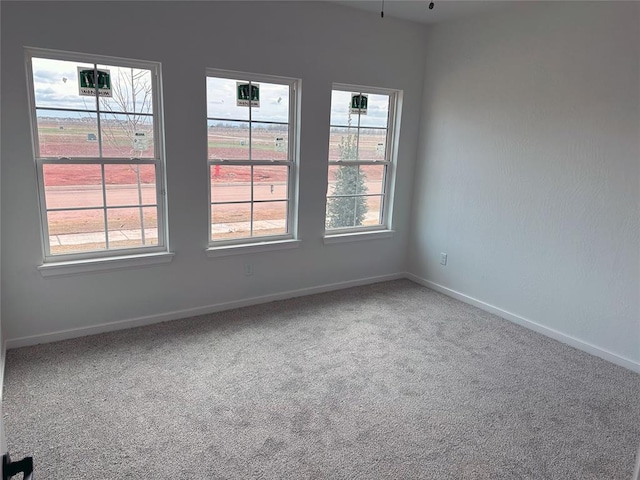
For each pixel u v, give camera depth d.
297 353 2.96
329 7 3.53
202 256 3.44
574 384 2.69
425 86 4.20
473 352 3.06
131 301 3.22
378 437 2.15
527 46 3.29
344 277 4.28
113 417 2.23
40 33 2.57
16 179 2.68
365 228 4.35
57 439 2.06
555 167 3.20
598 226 2.98
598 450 2.12
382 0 3.39
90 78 2.82
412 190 4.48
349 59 3.73
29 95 2.67
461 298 4.06
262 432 2.16
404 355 2.99
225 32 3.14
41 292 2.89
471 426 2.26
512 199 3.52
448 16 3.74
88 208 2.98
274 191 3.73
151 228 3.24
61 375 2.58
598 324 3.04
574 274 3.15
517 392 2.58
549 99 3.18
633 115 2.74
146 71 2.99
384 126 4.24
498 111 3.55
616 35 2.77
